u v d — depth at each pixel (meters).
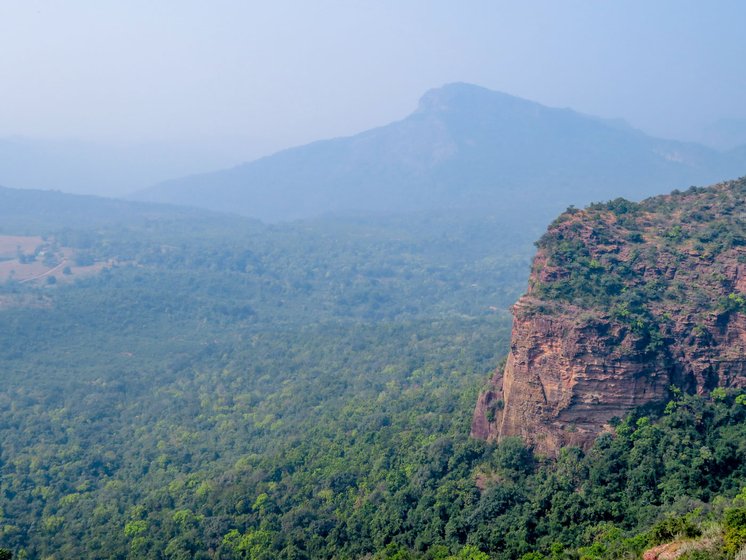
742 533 43.41
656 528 50.09
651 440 61.62
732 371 64.69
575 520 59.59
